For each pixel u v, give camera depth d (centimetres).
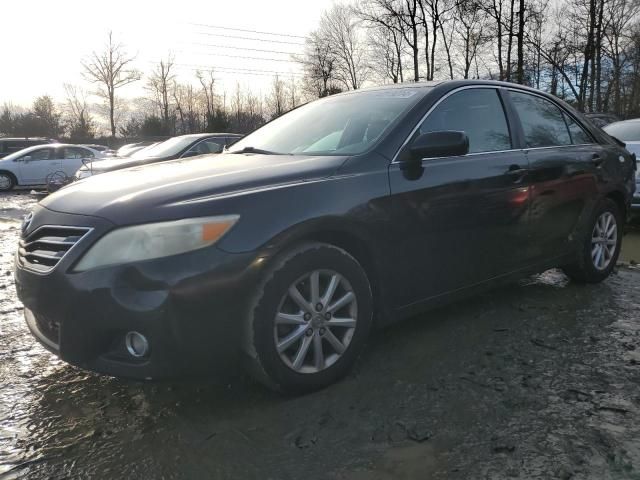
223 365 260
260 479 220
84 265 248
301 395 282
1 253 693
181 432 254
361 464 227
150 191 266
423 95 352
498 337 354
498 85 397
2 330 396
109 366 250
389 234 304
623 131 790
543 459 227
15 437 255
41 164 1845
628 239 702
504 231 369
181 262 242
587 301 426
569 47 2545
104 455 239
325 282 284
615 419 256
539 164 393
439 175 329
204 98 6306
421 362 319
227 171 297
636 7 2855
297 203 271
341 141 340
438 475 219
